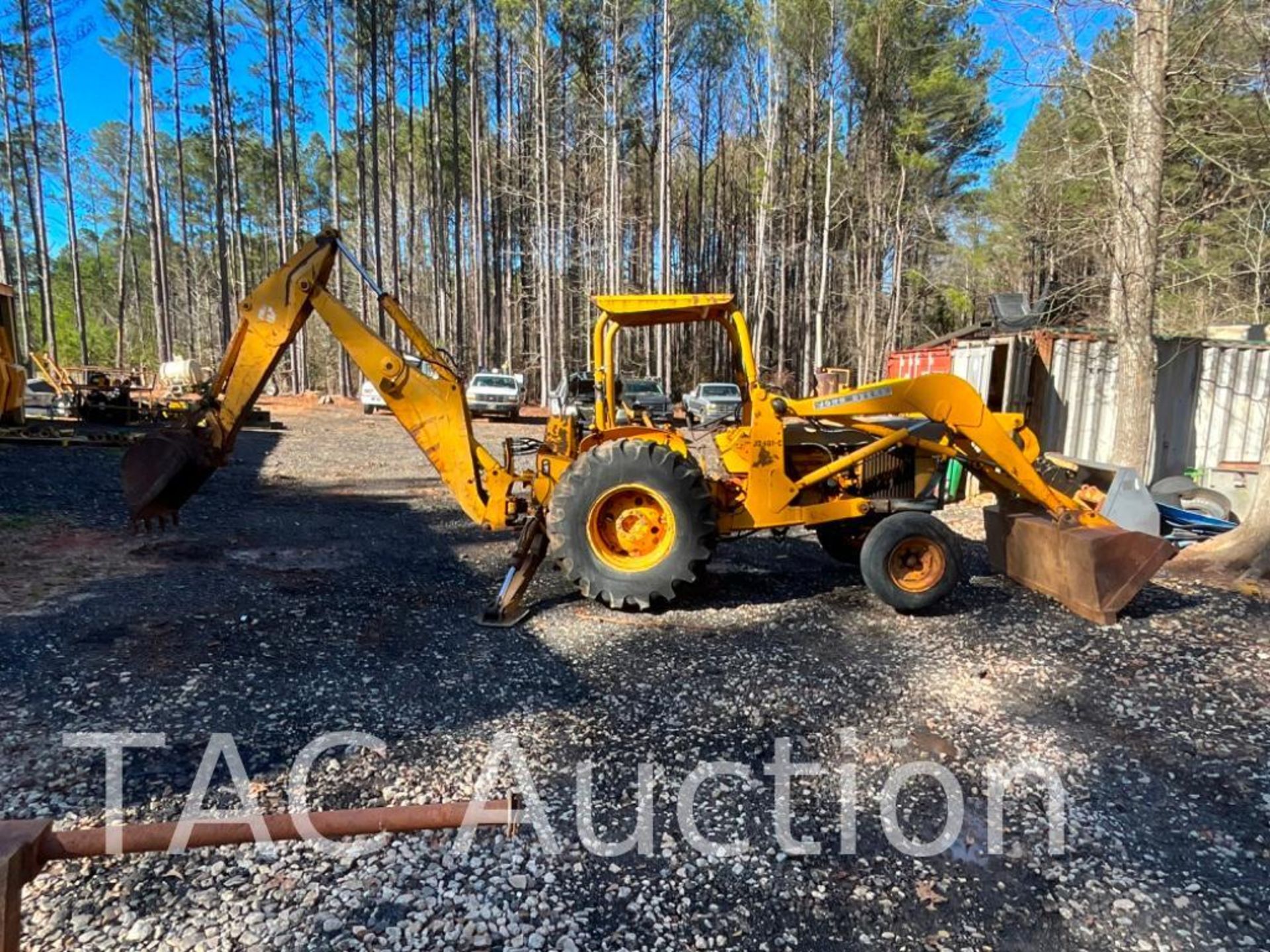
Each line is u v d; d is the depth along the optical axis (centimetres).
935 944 195
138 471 462
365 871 219
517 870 221
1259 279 962
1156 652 393
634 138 2986
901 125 2544
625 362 3150
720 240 3731
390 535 677
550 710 325
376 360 494
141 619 424
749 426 491
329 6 2672
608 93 2459
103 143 3838
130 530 646
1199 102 665
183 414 500
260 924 197
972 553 606
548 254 2605
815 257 3316
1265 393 791
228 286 2716
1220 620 439
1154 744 299
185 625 418
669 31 2203
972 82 2234
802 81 2802
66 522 661
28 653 369
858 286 2983
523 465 1112
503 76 3022
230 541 629
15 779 261
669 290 2292
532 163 2753
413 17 2830
